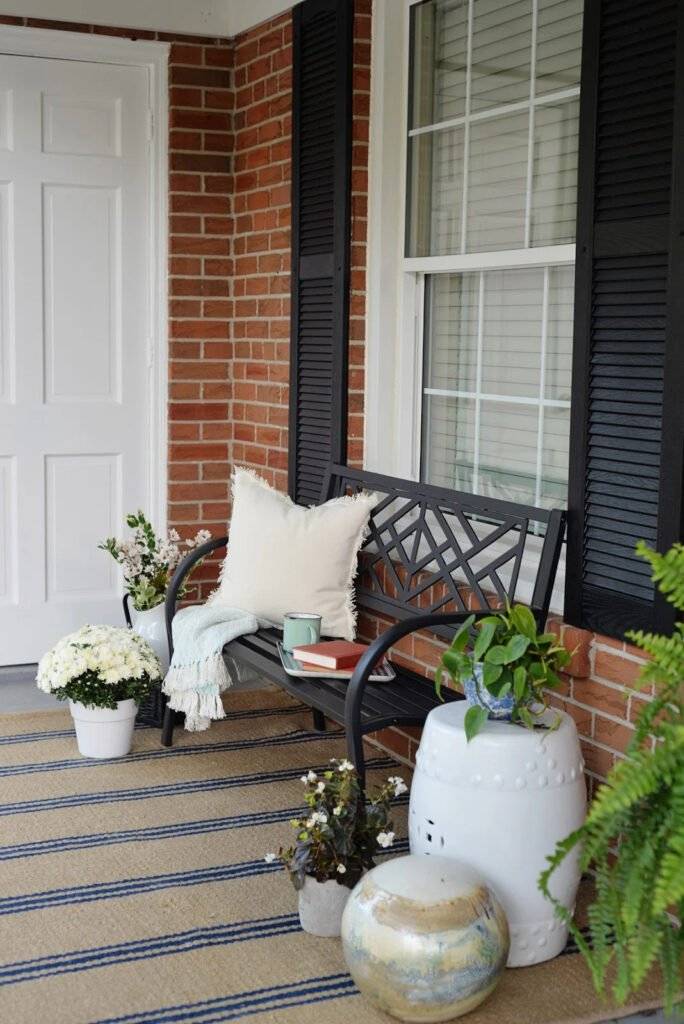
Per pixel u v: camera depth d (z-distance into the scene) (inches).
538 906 107.8
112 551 180.1
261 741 166.4
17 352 195.5
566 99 139.5
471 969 97.4
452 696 131.8
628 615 118.5
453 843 107.7
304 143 173.3
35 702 182.1
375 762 161.2
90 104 194.7
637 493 117.3
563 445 144.6
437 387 166.9
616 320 118.6
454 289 162.2
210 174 199.5
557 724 108.6
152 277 200.5
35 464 198.5
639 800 83.7
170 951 110.9
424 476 170.9
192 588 204.5
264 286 191.9
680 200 109.3
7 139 191.3
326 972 107.8
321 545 154.9
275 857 117.3
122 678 153.6
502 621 109.1
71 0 187.5
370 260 168.4
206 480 205.0
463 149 156.7
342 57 161.6
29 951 110.5
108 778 151.8
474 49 154.1
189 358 201.6
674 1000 87.9
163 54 195.0
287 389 185.9
